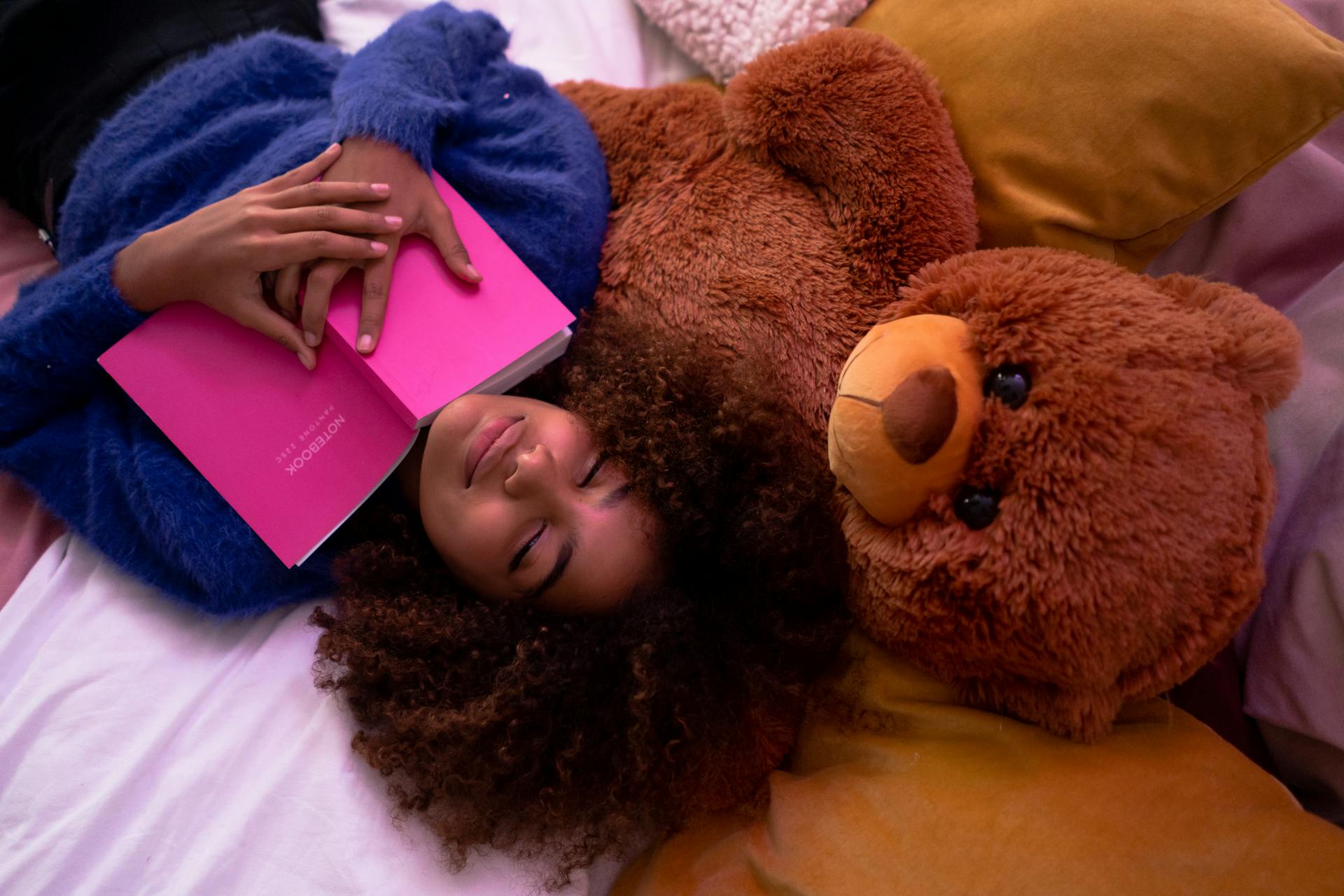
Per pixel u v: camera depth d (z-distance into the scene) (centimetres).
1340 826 71
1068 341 56
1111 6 73
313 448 73
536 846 70
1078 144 74
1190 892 57
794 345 74
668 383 75
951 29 80
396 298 73
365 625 73
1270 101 70
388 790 70
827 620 71
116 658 74
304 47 90
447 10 92
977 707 68
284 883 67
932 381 56
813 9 88
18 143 94
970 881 60
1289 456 75
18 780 69
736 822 74
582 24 105
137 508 74
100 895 66
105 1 92
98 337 74
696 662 68
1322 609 68
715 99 87
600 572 70
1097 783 62
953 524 58
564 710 68
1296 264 84
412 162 76
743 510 72
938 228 74
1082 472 54
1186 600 56
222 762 71
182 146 81
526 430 71
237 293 71
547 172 83
